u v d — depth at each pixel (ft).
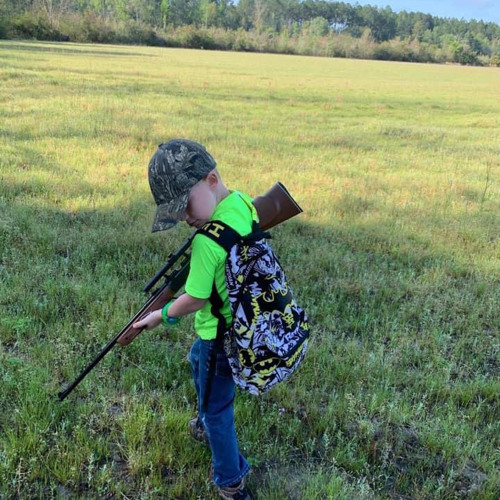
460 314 14.97
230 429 8.00
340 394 11.00
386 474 9.25
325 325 13.75
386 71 175.83
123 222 19.08
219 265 6.81
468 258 18.95
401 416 10.34
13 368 10.71
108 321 12.59
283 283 7.25
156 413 9.91
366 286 15.85
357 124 49.83
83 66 85.61
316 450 9.65
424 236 20.65
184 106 49.32
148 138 33.19
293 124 46.11
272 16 505.25
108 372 10.85
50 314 12.91
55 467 8.54
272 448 9.45
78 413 9.72
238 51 286.25
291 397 10.68
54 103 42.65
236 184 25.30
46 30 211.82
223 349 7.40
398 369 12.03
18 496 8.20
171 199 6.64
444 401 11.30
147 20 382.63
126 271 15.39
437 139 44.65
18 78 58.39
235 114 48.47
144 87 61.82
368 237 20.01
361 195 25.66
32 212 19.06
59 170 24.85
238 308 6.89
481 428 10.62
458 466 9.52
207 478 8.66
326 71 147.95
